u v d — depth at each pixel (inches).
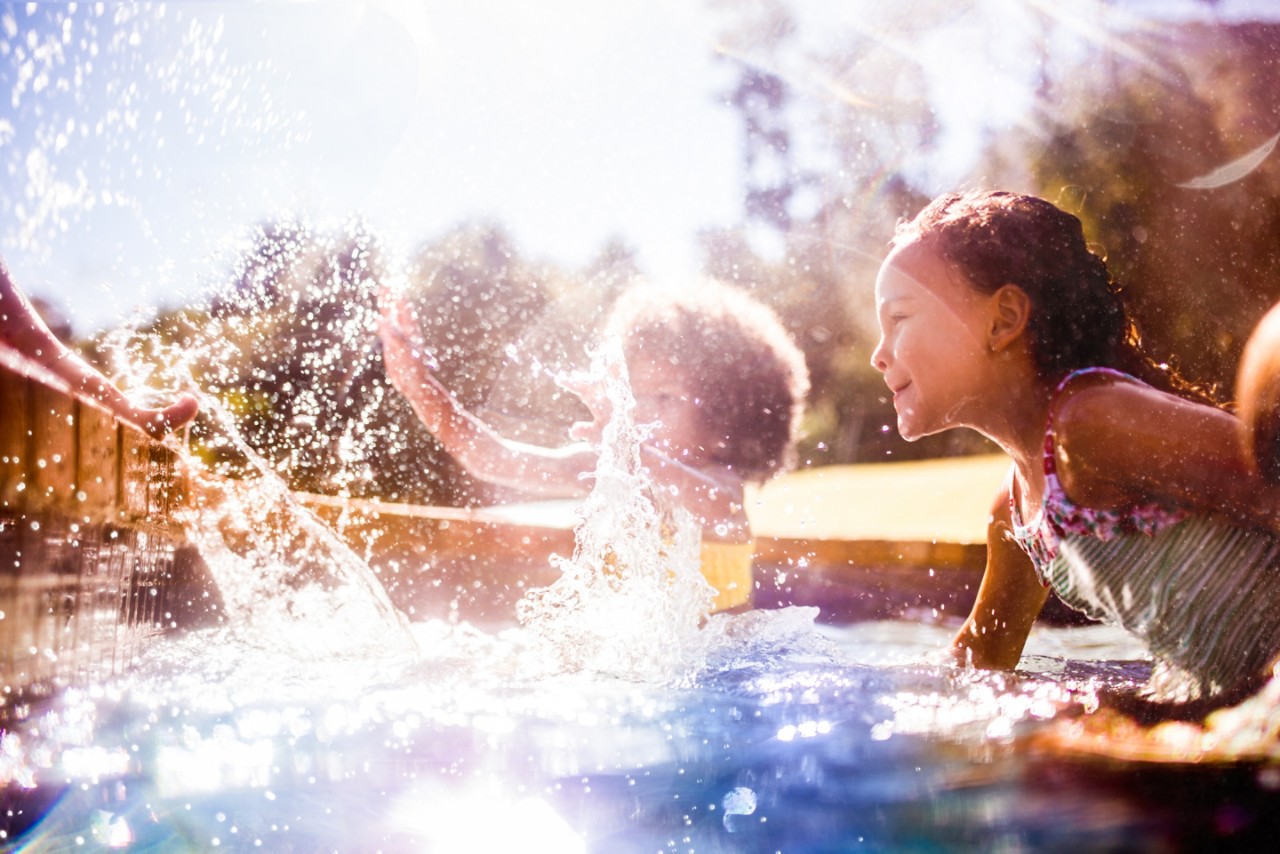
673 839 35.9
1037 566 68.6
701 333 99.7
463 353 159.0
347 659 66.1
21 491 46.3
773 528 139.2
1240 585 56.1
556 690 56.3
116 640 60.4
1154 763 40.5
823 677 60.0
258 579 81.8
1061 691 55.4
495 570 109.2
